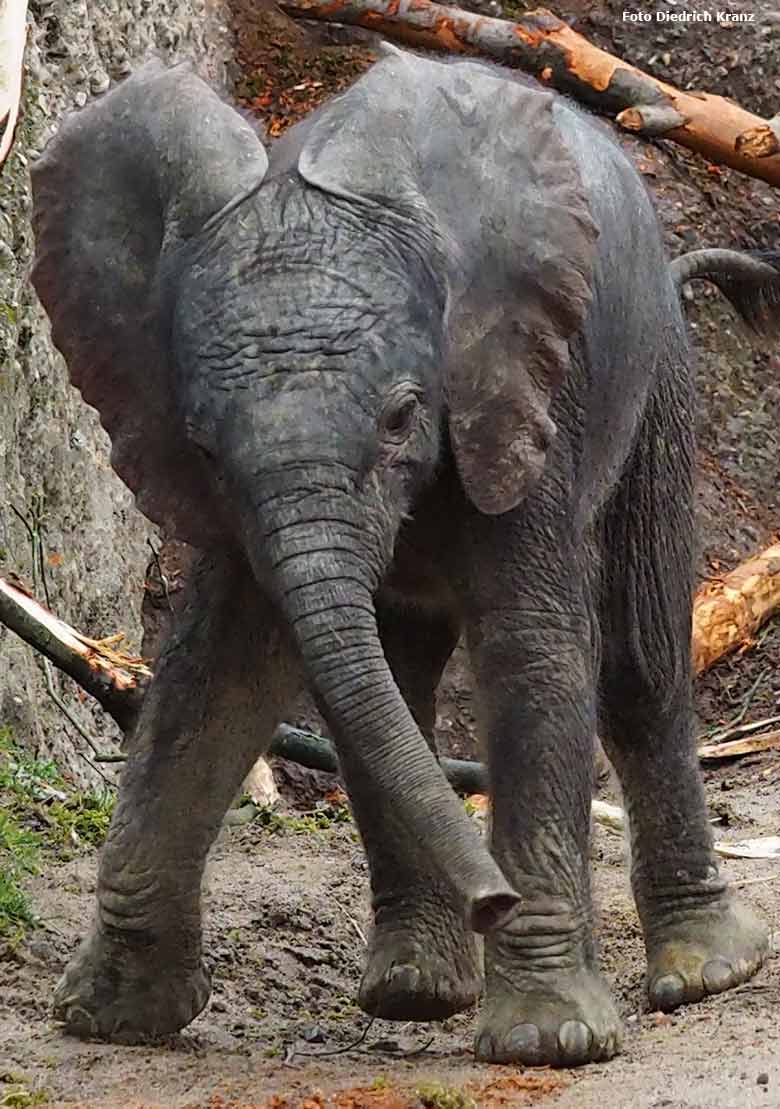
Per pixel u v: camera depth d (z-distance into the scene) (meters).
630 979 13.22
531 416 9.88
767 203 31.08
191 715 10.50
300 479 8.91
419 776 8.61
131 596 22.39
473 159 9.84
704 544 28.27
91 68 22.95
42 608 16.67
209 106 9.75
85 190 10.07
